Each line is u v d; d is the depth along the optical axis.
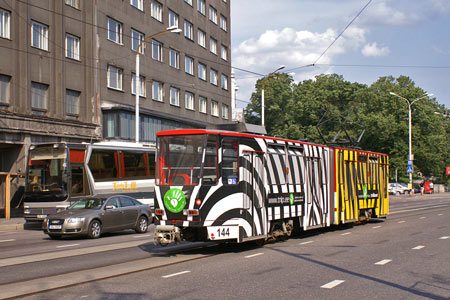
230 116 55.47
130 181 25.38
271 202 13.70
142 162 26.25
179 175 12.09
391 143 67.81
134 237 17.44
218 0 53.56
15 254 12.80
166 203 12.05
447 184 91.56
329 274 9.43
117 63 36.22
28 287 8.45
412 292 7.93
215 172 11.99
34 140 28.05
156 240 12.01
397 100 67.44
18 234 19.48
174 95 44.56
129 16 37.81
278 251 12.68
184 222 11.84
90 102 33.12
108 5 35.34
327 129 73.50
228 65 55.53
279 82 79.94
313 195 16.38
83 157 23.16
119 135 34.44
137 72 30.06
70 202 22.27
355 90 78.50
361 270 9.87
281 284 8.48
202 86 49.53
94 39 33.62
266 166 13.57
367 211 20.75
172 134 12.30
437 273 9.57
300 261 11.01
